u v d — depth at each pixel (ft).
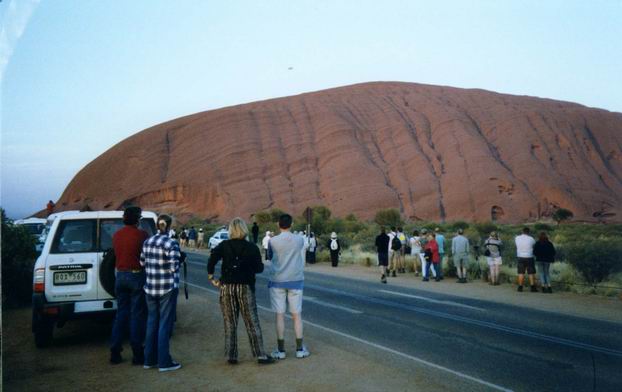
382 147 382.42
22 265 42.68
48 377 20.38
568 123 399.03
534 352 23.76
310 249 86.69
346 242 120.98
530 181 337.52
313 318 32.96
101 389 18.61
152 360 21.52
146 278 21.57
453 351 23.84
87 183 422.00
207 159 385.29
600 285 48.37
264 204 335.67
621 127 418.72
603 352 23.91
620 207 336.90
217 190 355.56
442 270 64.34
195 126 426.51
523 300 42.60
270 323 31.30
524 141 374.02
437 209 317.22
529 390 18.06
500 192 322.96
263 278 59.93
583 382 19.06
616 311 36.88
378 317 33.32
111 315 25.59
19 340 28.22
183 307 38.11
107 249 26.45
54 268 25.08
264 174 364.79
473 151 355.56
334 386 18.43
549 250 47.44
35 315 25.04
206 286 52.19
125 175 404.77
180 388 18.52
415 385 18.53
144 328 22.70
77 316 25.03
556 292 48.19
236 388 18.35
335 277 62.90
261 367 21.16
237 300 21.80
